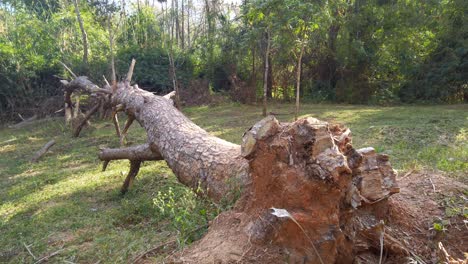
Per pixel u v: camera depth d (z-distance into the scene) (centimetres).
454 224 311
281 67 1469
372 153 295
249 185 311
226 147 394
